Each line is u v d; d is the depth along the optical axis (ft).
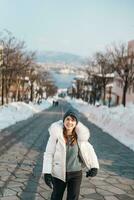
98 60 190.80
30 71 213.87
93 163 15.05
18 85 185.78
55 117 126.93
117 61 138.21
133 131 61.72
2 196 23.24
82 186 27.02
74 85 515.91
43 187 25.90
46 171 14.62
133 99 181.57
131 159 40.11
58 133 14.80
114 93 230.68
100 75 201.16
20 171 30.78
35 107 199.82
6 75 143.13
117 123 74.18
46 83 364.79
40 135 60.13
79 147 14.90
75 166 14.82
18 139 52.80
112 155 42.19
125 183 28.89
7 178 28.04
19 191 24.59
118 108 98.12
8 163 33.99
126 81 133.08
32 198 23.12
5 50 140.26
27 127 74.38
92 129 75.77
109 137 61.31
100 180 29.27
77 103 302.45
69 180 14.89
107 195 25.05
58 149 14.82
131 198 24.67
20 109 135.64
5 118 89.56
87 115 130.11
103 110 107.24
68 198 14.89
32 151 42.16
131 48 163.12
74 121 14.80
